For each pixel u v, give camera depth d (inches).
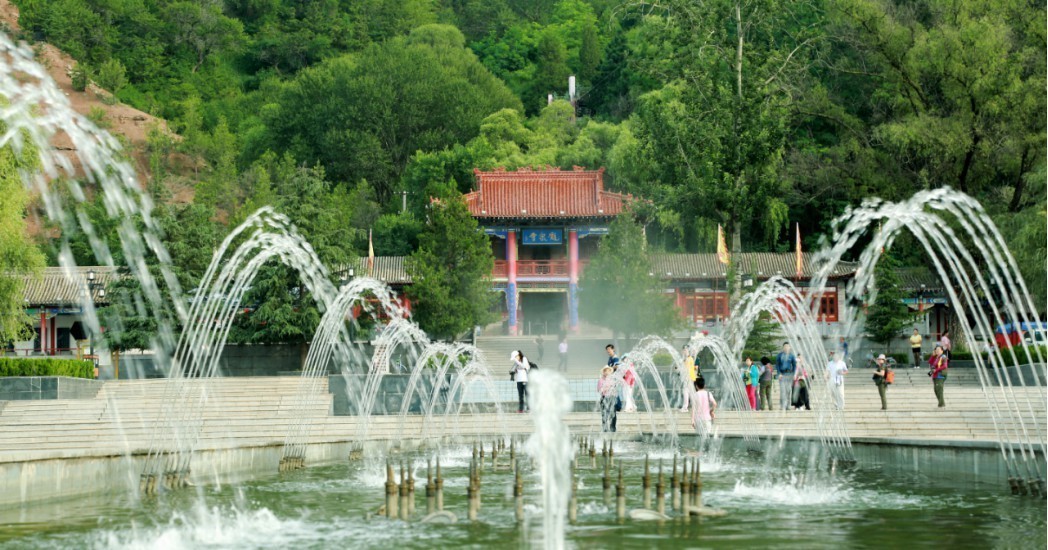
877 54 2348.7
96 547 606.9
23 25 4889.3
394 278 2623.0
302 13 5605.3
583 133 3656.5
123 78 4751.5
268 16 5561.0
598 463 1072.2
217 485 906.7
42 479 791.7
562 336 2289.6
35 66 801.6
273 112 4094.5
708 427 1236.5
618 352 2416.3
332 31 5295.3
